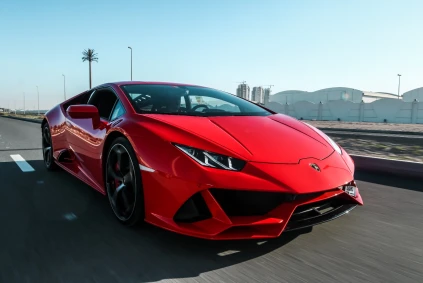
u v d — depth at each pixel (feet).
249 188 6.13
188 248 6.72
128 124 7.75
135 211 7.20
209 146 6.64
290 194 6.39
